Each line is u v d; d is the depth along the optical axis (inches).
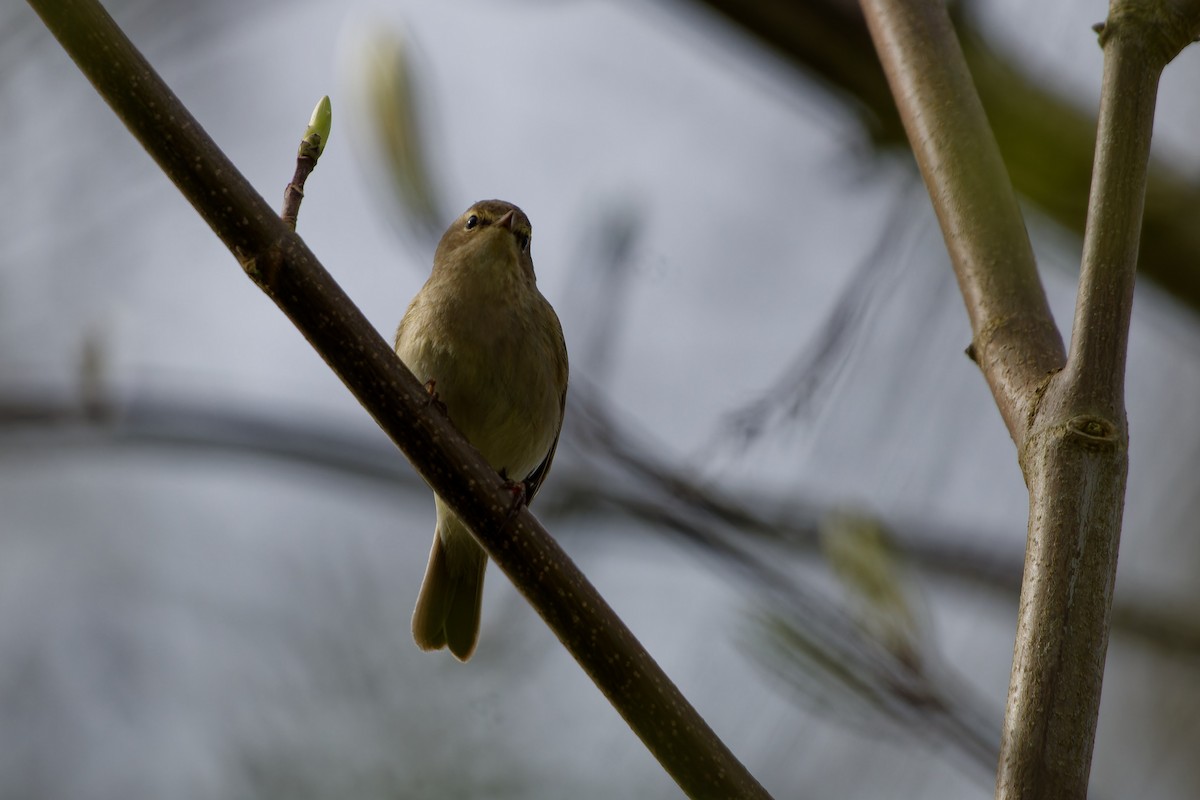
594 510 324.8
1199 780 383.6
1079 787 134.9
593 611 179.0
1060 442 145.3
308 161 185.0
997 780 138.1
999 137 266.7
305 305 182.7
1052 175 263.4
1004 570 350.0
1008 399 156.9
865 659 191.6
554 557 183.3
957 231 172.9
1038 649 139.4
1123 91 150.4
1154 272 290.5
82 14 169.3
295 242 180.2
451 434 187.3
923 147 180.4
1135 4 152.6
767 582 254.7
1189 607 331.9
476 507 184.2
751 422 264.2
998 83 271.3
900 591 195.3
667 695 172.6
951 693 191.3
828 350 263.9
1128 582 344.5
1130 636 327.9
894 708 189.2
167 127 172.7
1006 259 168.7
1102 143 150.6
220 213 176.6
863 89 309.7
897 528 301.0
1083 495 142.5
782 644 189.5
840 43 310.7
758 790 167.9
